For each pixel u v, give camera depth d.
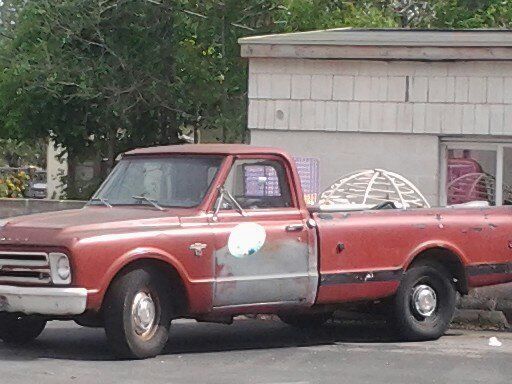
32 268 8.92
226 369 8.84
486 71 14.84
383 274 10.55
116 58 23.77
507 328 12.14
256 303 9.77
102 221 9.09
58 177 35.78
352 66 15.27
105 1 23.12
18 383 7.91
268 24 22.66
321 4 22.45
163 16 23.64
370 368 9.04
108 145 26.44
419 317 10.94
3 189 26.72
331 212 10.34
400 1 28.33
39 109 25.66
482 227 11.29
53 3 23.53
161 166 10.02
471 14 24.23
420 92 15.07
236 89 23.00
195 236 9.37
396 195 13.46
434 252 11.02
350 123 15.30
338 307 10.65
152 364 8.97
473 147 15.23
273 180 10.05
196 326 12.06
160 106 24.33
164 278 9.35
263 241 9.76
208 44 22.94
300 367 9.04
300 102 15.45
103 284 8.83
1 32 25.98
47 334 10.94
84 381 8.05
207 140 26.58
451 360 9.57
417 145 15.14
